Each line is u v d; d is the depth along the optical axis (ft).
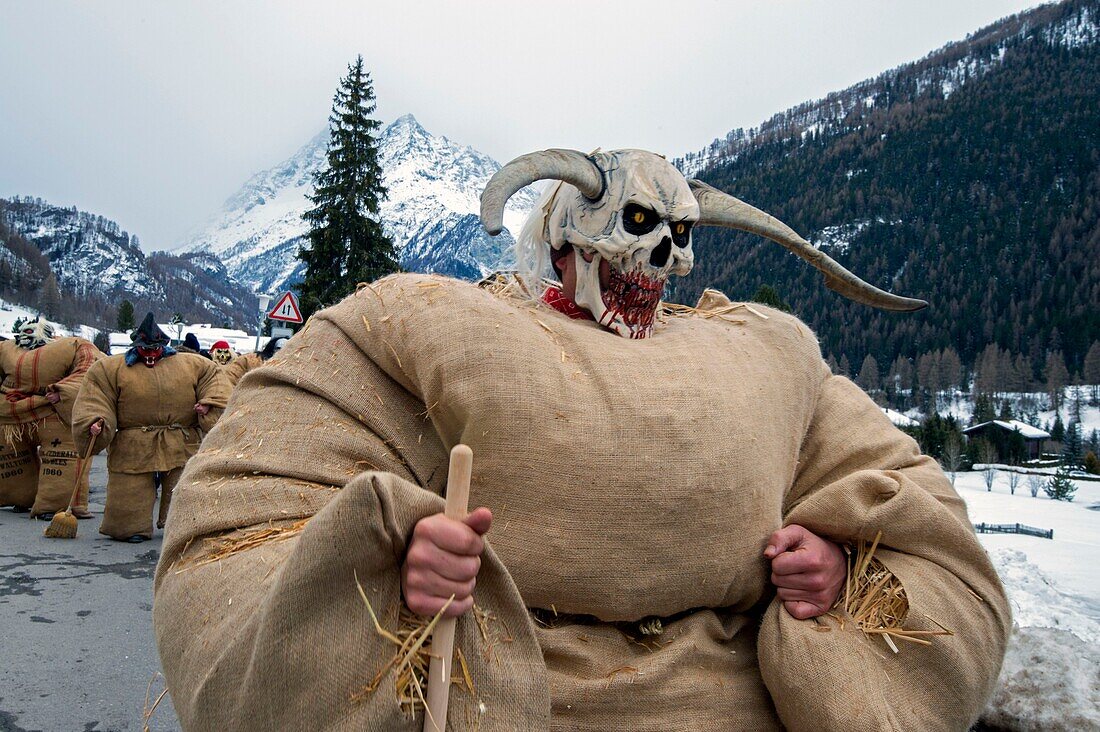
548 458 5.29
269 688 4.21
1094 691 9.38
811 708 5.62
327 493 5.30
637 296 6.37
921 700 5.77
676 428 5.57
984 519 45.52
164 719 13.03
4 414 29.19
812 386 7.01
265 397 5.78
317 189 81.66
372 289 6.15
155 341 25.99
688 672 5.83
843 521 6.18
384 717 4.18
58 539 25.55
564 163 6.13
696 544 5.59
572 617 5.70
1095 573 26.73
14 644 15.98
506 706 4.61
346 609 4.28
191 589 4.96
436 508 4.47
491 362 5.39
